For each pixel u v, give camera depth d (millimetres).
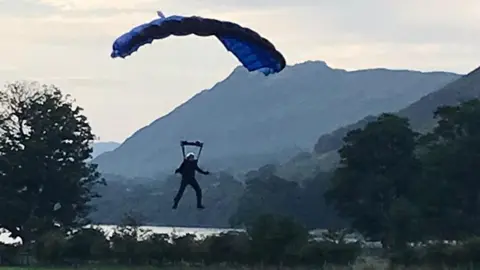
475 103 130500
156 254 89000
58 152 122062
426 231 121938
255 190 170375
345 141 132125
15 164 117438
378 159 129500
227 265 87562
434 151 128625
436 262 83125
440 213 124250
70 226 121250
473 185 126062
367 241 132375
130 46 28641
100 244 91562
